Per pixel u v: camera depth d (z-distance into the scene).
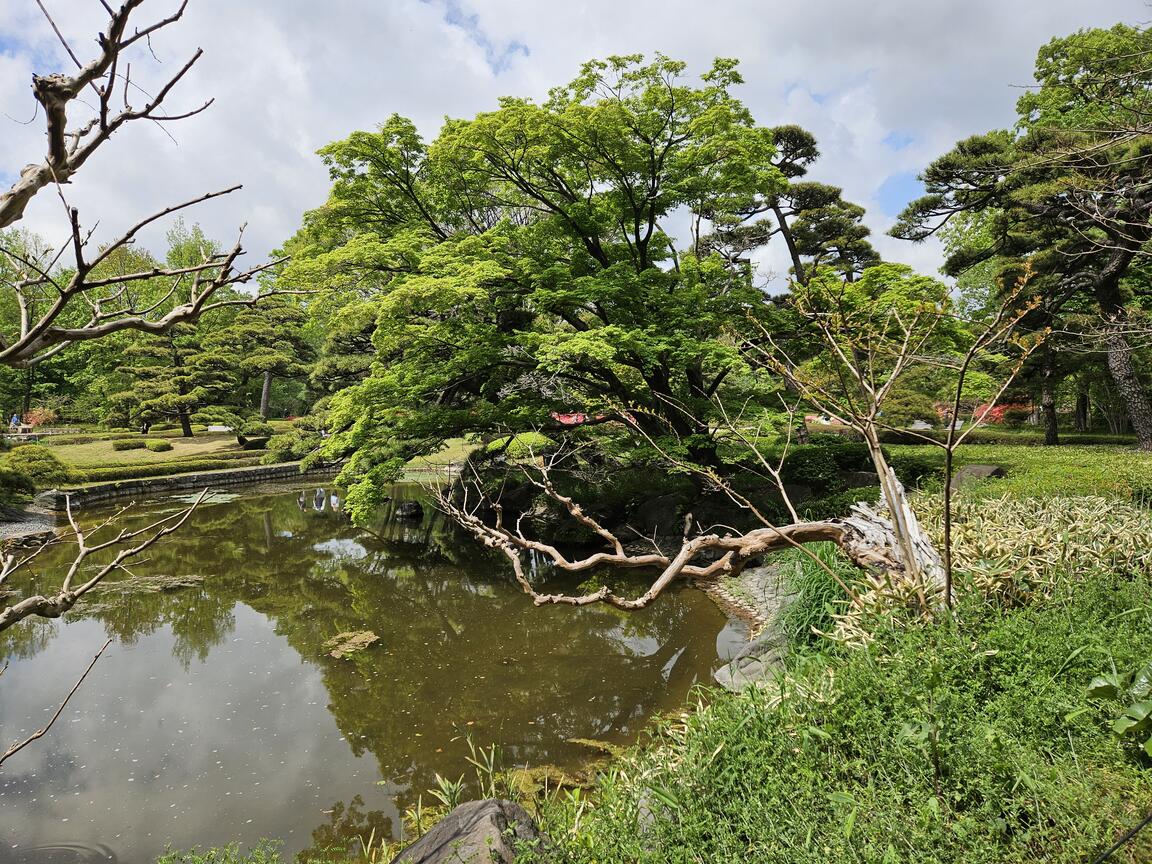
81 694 8.00
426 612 11.02
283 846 5.18
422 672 8.52
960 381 3.75
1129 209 10.61
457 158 12.42
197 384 31.31
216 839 5.25
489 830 3.16
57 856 5.07
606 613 10.40
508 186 14.17
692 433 12.87
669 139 12.31
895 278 11.78
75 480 21.94
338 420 13.21
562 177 13.01
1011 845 2.58
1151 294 18.38
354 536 17.11
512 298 13.10
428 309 11.90
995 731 2.97
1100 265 16.08
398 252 12.36
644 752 5.34
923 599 4.45
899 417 21.39
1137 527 5.59
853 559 5.38
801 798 3.08
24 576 13.16
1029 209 14.26
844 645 4.52
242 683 8.28
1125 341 14.06
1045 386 19.00
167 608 11.45
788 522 11.98
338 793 5.88
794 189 19.47
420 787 5.95
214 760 6.44
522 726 7.02
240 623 10.62
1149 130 6.38
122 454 28.39
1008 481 9.63
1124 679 3.11
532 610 10.84
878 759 3.15
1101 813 2.53
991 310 21.77
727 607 10.16
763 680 5.44
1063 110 15.05
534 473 15.27
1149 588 4.41
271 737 6.89
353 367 23.73
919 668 3.66
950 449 3.86
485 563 13.99
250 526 18.45
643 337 11.34
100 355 34.31
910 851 2.59
